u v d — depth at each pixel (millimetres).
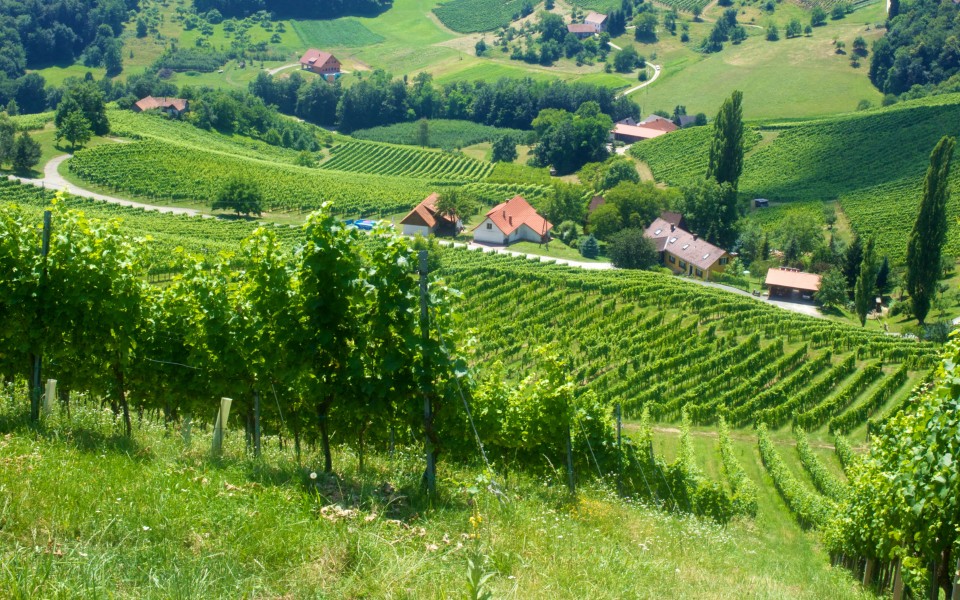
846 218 114062
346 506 10164
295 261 13859
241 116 168125
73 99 128750
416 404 13453
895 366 54812
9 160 109688
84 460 9859
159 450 12109
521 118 181000
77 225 15617
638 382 52281
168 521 8133
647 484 25594
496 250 100125
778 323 59406
